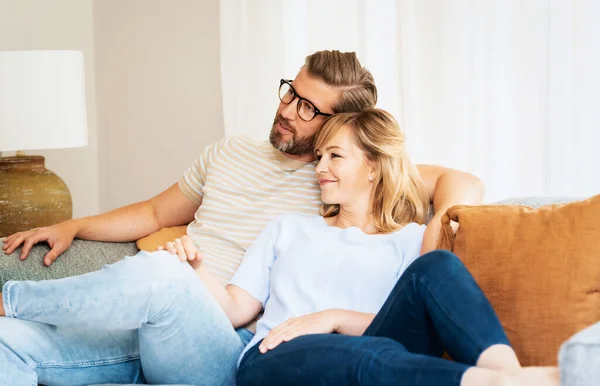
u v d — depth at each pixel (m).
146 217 2.27
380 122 1.96
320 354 1.55
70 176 3.86
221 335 1.76
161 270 1.68
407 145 2.74
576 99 2.34
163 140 3.71
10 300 1.66
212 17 3.47
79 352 1.73
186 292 1.69
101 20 3.86
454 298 1.48
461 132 2.64
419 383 1.37
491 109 2.54
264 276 1.97
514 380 1.27
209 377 1.77
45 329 1.70
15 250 2.06
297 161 2.16
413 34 2.71
